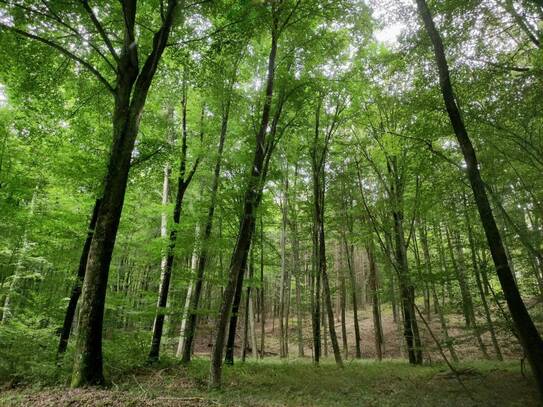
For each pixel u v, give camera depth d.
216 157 11.98
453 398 7.80
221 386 8.46
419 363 13.60
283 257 20.33
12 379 7.78
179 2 8.61
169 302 14.77
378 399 7.93
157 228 17.44
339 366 12.84
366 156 14.52
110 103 11.32
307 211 16.88
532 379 8.60
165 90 12.93
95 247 7.61
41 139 10.78
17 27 8.48
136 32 10.68
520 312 6.56
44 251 11.75
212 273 12.66
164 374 9.93
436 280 10.66
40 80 9.88
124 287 22.44
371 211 14.77
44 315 10.79
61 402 5.86
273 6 8.59
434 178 11.80
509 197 11.16
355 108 14.48
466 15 7.96
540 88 7.86
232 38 9.43
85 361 7.16
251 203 9.07
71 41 9.80
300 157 17.00
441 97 9.38
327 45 11.33
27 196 11.12
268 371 11.60
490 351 17.00
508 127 9.25
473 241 12.24
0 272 12.79
